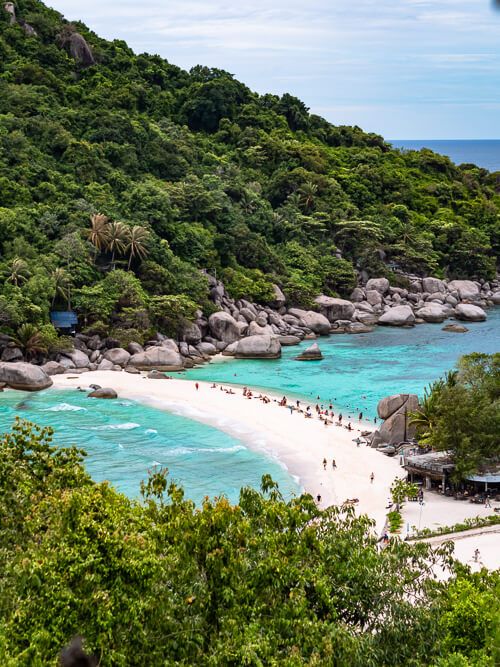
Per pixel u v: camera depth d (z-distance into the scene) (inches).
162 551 943.7
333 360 4343.0
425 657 914.1
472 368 2615.7
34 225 4613.7
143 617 824.9
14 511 1172.5
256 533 1008.9
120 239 4702.3
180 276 4785.9
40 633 752.3
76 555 822.5
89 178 5319.9
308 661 808.3
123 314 4311.0
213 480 2385.6
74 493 937.5
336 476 2449.6
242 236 5565.9
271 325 4972.9
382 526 1988.2
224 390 3565.5
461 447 2276.1
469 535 1822.1
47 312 4109.3
